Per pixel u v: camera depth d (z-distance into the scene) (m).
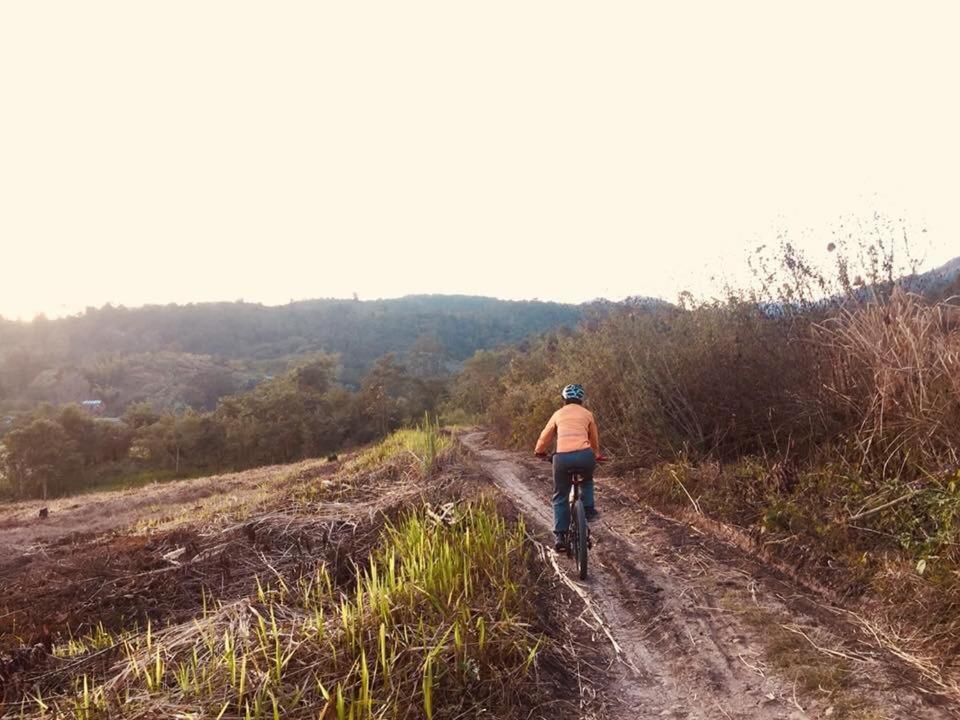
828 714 3.24
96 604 5.91
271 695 2.83
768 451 7.44
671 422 8.87
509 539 5.85
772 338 7.65
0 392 138.12
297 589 5.05
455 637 3.52
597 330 11.25
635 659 4.14
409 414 74.12
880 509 5.00
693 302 9.33
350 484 10.96
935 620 3.81
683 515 7.01
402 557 4.80
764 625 4.30
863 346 6.32
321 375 86.56
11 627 5.47
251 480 22.30
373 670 3.33
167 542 8.14
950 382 5.50
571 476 5.67
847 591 4.55
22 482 50.62
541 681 3.73
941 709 3.16
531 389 19.45
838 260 6.74
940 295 6.09
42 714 3.17
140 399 147.12
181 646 3.66
